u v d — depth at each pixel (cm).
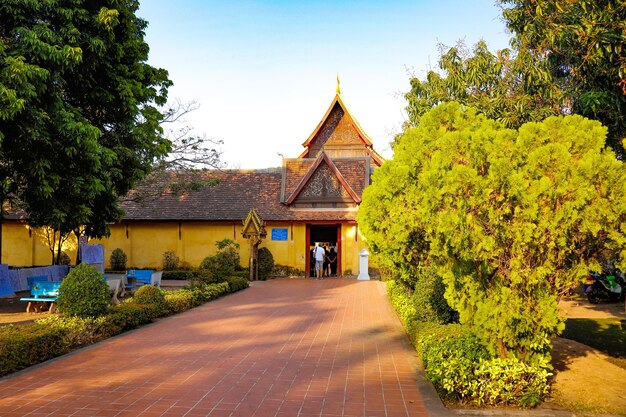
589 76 895
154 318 1285
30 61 1188
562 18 920
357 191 2753
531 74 981
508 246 646
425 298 998
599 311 1473
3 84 1089
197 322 1246
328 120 3538
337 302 1636
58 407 611
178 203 2814
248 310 1456
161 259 2766
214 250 2741
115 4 1454
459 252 640
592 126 682
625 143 637
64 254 2758
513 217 637
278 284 2292
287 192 2817
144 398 645
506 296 650
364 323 1229
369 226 1132
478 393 632
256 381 722
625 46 793
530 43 1044
